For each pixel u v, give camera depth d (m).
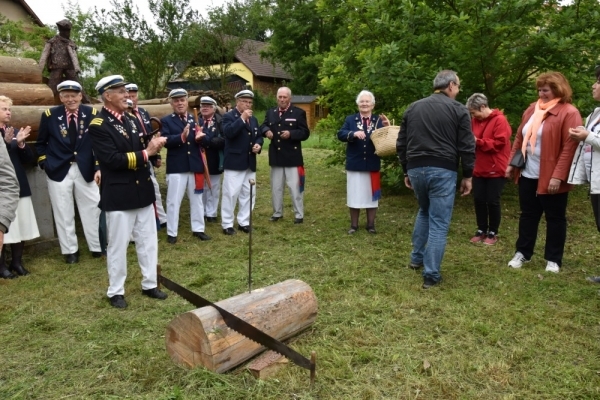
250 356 3.35
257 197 9.19
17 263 5.40
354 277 5.09
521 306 4.32
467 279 4.98
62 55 8.40
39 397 3.10
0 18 18.66
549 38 6.95
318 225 7.23
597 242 6.25
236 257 5.88
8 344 3.80
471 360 3.46
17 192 2.67
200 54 25.64
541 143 4.85
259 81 33.53
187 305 4.47
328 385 3.16
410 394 3.08
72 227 5.76
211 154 7.42
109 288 4.48
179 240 6.62
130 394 3.09
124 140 4.20
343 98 8.73
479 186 6.12
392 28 7.47
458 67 7.45
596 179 4.35
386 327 3.96
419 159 4.63
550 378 3.24
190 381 3.09
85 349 3.68
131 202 4.31
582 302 4.40
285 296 3.62
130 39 20.36
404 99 7.95
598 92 4.33
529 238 5.28
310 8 28.52
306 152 15.54
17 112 5.95
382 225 7.16
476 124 6.11
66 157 5.64
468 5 7.30
